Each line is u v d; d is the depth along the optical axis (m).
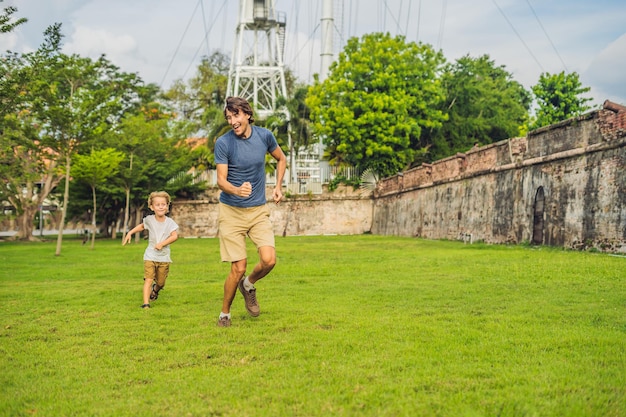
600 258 15.95
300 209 55.12
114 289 11.84
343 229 55.03
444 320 7.67
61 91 36.81
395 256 20.05
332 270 15.20
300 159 64.69
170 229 9.88
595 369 5.24
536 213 24.53
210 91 72.50
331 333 6.83
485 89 62.09
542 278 12.00
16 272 16.67
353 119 51.75
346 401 4.53
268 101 64.38
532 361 5.55
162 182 50.22
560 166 22.52
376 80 51.44
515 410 4.28
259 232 7.54
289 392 4.75
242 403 4.53
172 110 65.62
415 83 53.28
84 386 5.08
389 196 49.56
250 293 7.92
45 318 8.40
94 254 26.39
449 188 35.25
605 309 8.27
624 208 18.33
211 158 56.28
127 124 45.22
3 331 7.48
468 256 18.59
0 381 5.27
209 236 55.28
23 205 46.94
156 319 8.17
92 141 28.42
